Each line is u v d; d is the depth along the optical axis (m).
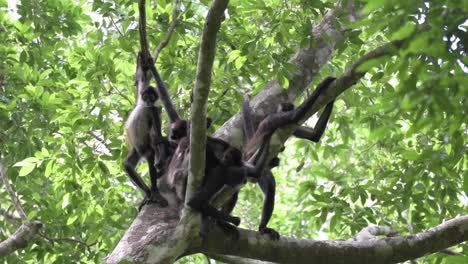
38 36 14.94
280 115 10.75
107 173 13.83
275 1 13.98
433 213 14.24
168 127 12.21
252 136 11.38
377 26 6.84
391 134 15.08
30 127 14.16
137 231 10.02
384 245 10.75
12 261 14.15
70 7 15.48
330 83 10.40
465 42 6.61
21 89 14.66
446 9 6.25
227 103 14.78
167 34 12.24
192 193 9.66
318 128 12.03
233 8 14.33
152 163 12.37
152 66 11.79
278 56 12.22
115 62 15.67
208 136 10.62
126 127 13.21
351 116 17.88
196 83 8.58
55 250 14.27
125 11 14.70
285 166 24.50
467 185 7.74
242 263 11.86
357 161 18.53
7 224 15.83
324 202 13.84
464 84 6.41
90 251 14.15
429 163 12.31
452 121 7.05
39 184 15.48
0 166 13.55
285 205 22.44
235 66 14.02
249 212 19.75
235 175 10.12
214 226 10.32
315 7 12.57
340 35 12.66
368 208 13.95
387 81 14.67
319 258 10.59
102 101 14.59
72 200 14.46
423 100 6.55
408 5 6.36
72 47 15.95
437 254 12.10
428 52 6.48
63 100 14.13
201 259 17.05
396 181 13.84
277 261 10.59
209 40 8.31
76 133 14.23
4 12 15.65
